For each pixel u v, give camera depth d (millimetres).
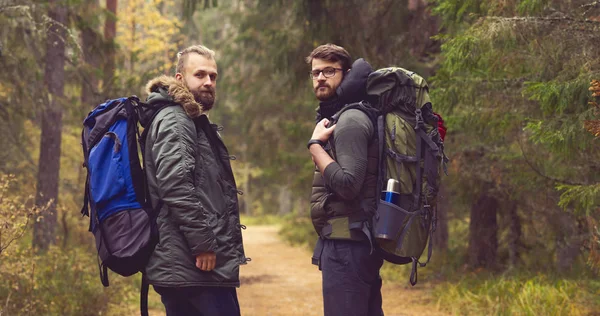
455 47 5648
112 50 11992
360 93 3195
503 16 5816
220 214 3188
